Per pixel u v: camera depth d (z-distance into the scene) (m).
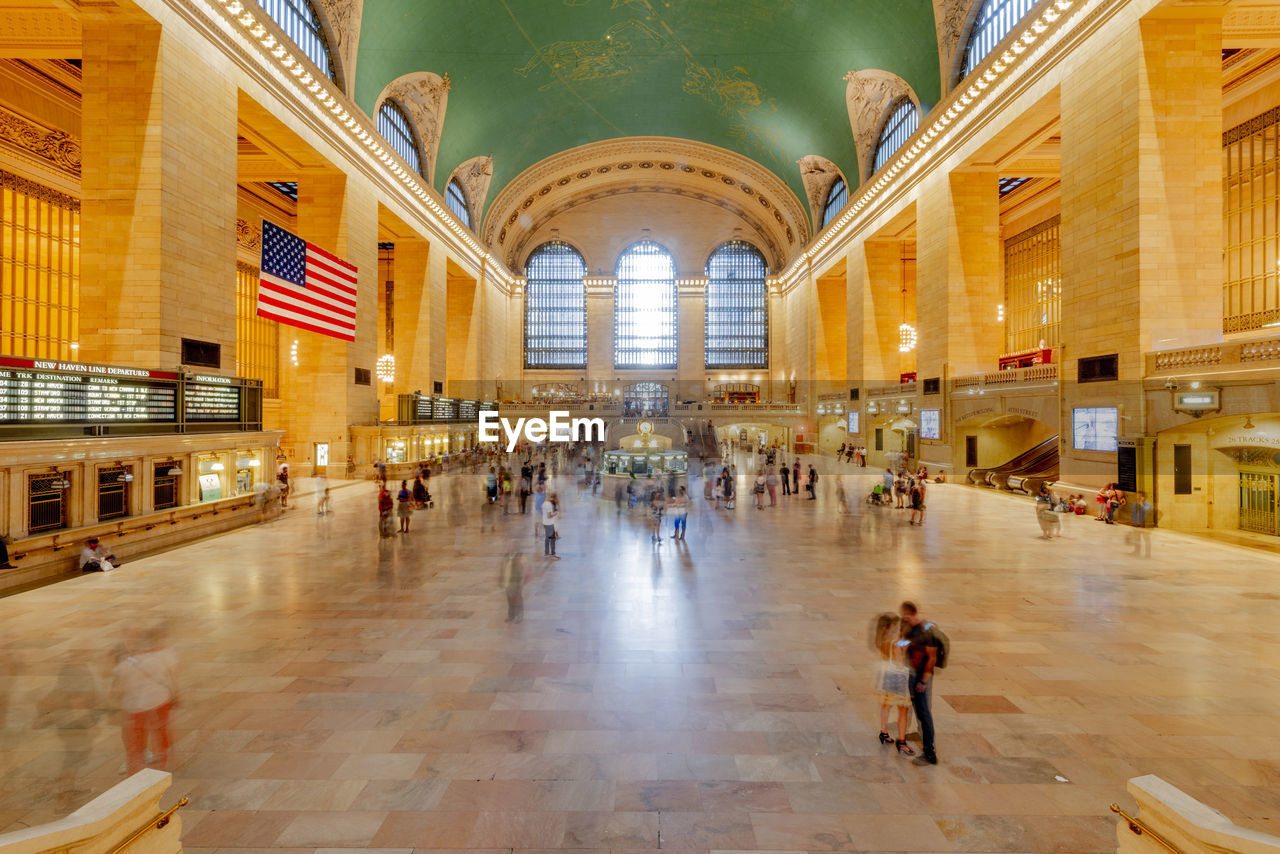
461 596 9.02
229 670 6.32
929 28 24.84
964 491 22.05
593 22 29.70
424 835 3.84
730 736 5.04
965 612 8.23
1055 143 22.72
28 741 4.91
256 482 16.09
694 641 7.19
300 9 21.72
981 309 24.58
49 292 20.03
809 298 42.72
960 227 24.53
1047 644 7.05
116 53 14.46
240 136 21.02
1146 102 15.07
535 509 17.78
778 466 31.86
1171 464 14.47
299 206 24.44
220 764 4.61
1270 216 18.20
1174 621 7.84
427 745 4.89
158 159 14.42
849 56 28.83
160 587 9.48
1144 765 4.61
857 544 12.79
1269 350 11.84
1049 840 3.79
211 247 16.14
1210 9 14.72
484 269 42.84
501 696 5.75
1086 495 16.53
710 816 4.03
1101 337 16.31
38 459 9.91
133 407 12.39
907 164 27.45
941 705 5.55
